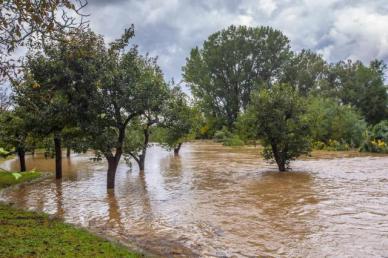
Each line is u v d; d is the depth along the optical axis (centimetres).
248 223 1024
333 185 1566
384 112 5500
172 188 1617
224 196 1402
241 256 780
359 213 1092
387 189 1450
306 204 1226
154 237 926
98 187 1712
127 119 1609
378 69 5859
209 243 868
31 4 659
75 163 2917
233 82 6644
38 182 1919
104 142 1543
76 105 1503
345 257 757
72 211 1234
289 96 2050
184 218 1101
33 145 2067
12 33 681
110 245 792
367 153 3183
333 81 7075
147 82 1545
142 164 2291
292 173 1975
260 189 1523
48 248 727
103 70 1472
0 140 1877
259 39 6562
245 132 2128
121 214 1174
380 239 860
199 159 2969
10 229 873
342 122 3725
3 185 1811
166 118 1806
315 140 3766
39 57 1480
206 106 6612
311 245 831
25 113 1639
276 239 880
